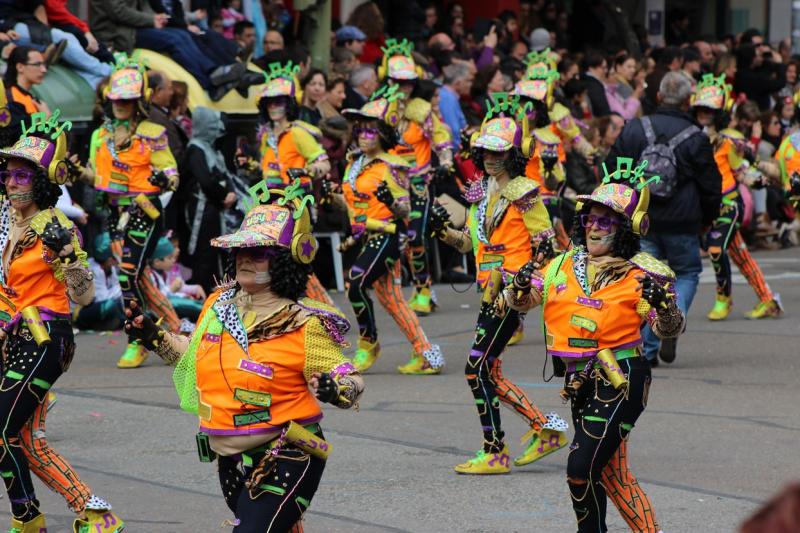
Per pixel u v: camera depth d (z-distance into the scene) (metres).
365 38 45.75
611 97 48.81
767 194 50.81
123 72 27.94
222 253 34.75
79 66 34.44
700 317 35.03
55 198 15.59
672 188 26.52
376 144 26.55
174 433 21.94
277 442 12.36
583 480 14.48
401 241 26.77
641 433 22.08
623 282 14.73
